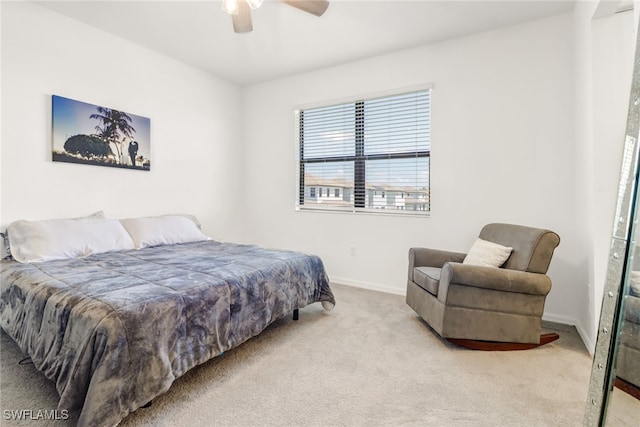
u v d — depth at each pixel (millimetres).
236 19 2113
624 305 1156
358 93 3492
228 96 4102
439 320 2107
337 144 3686
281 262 2311
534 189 2695
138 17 2643
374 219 3461
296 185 3965
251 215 4316
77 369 1253
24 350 1622
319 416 1443
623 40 1948
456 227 3025
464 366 1871
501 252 2242
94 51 2799
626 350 1129
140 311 1372
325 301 2654
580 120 2322
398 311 2768
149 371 1345
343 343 2154
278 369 1827
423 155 3199
